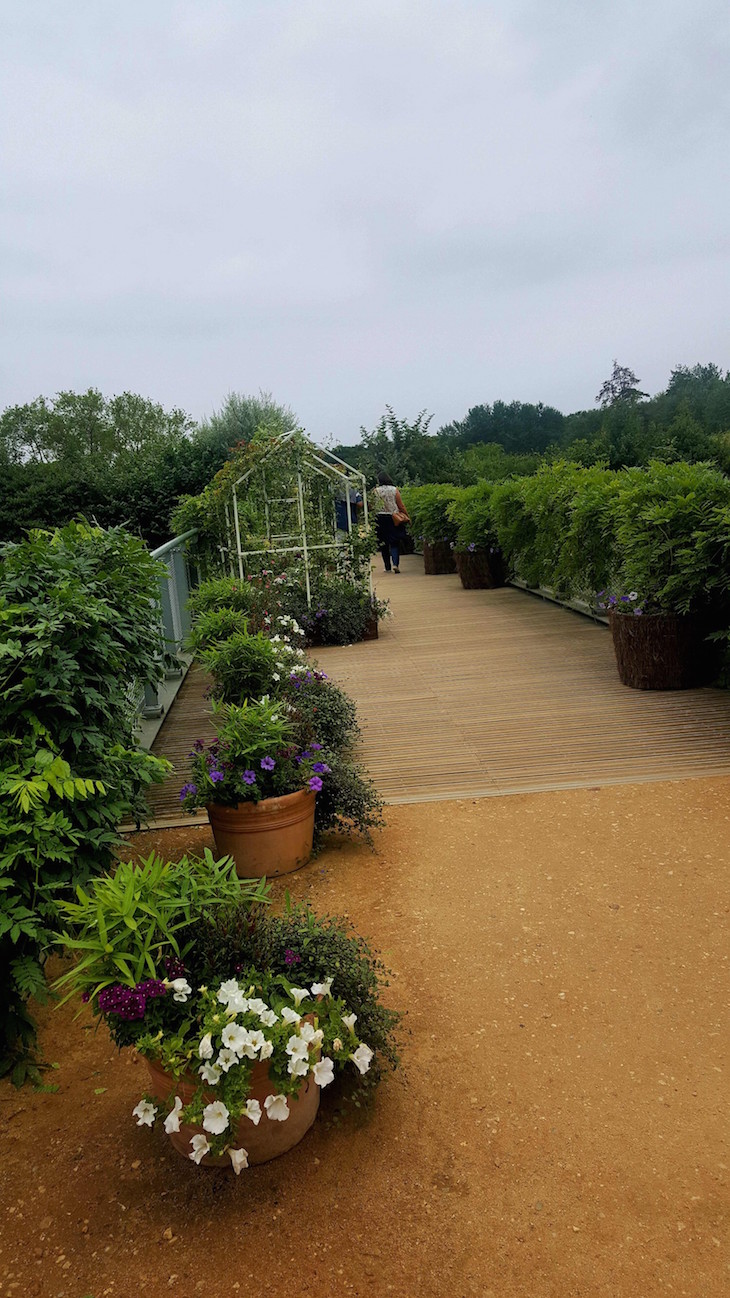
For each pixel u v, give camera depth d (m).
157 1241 1.91
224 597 7.47
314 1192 2.02
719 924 3.10
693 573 5.78
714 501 5.89
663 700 6.00
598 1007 2.66
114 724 3.46
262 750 3.74
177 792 4.75
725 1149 2.08
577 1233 1.86
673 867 3.53
